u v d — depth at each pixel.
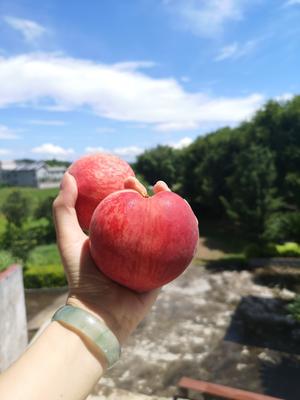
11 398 0.16
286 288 2.02
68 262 0.23
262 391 1.09
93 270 0.23
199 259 2.72
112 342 0.20
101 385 1.04
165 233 0.20
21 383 0.17
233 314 1.65
